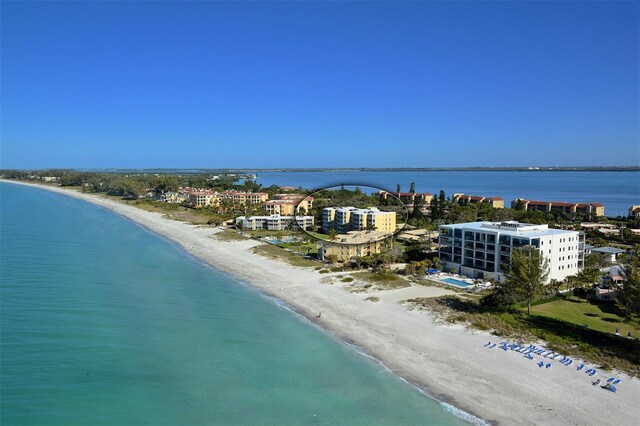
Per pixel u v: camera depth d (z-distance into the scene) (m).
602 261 115.12
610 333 70.75
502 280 99.50
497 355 65.00
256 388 56.75
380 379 59.19
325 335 73.75
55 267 113.81
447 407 52.72
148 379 58.38
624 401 52.97
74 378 57.88
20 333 70.50
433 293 92.88
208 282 105.81
